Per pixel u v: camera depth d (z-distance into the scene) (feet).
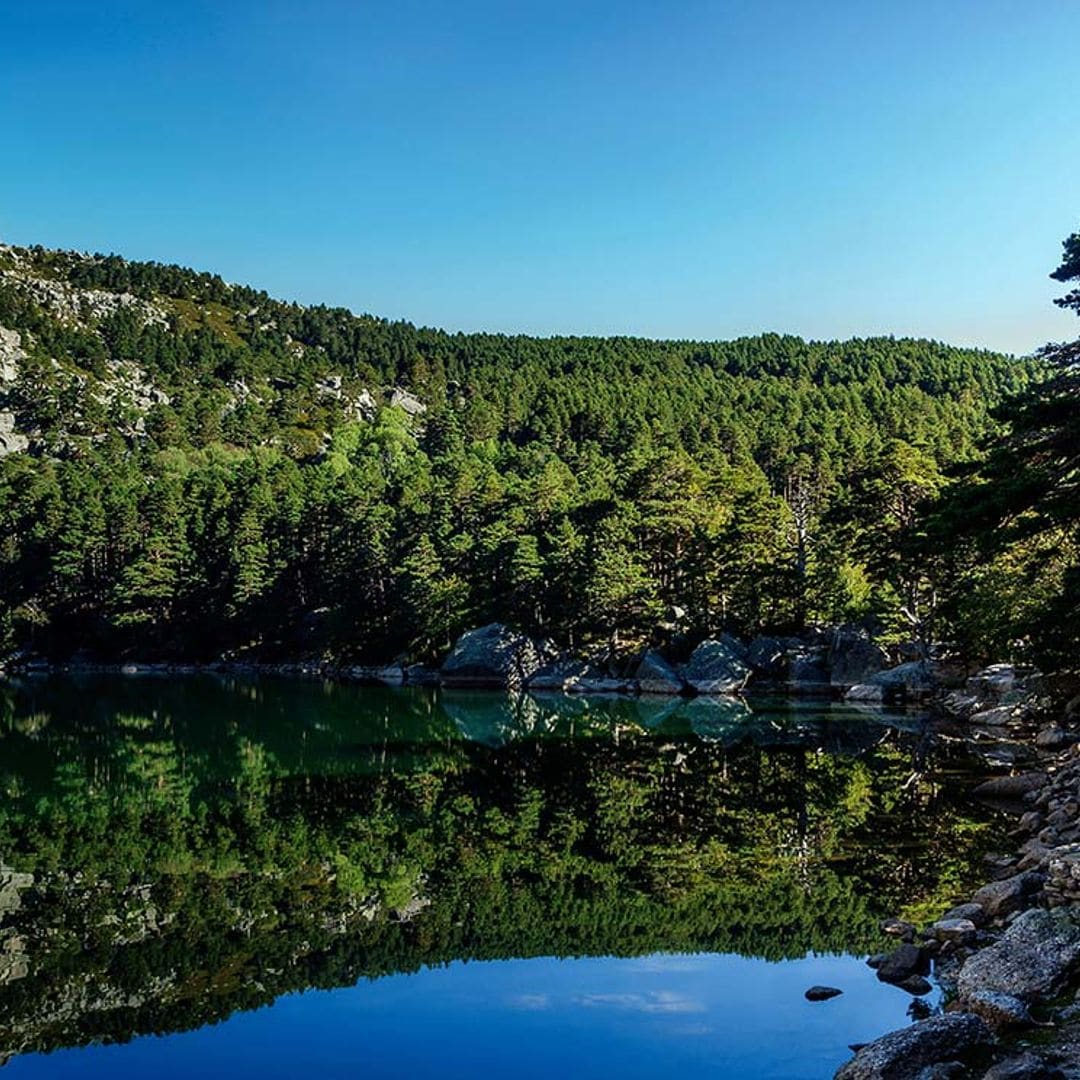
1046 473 63.31
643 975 47.16
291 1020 43.34
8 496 411.34
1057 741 109.40
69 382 638.12
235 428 625.82
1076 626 81.10
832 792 92.32
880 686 182.19
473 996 45.44
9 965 51.13
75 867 71.72
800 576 224.12
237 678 291.58
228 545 354.95
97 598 356.38
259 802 96.43
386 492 391.24
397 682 269.44
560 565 257.96
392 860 72.02
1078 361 68.49
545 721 167.84
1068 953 37.65
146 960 51.60
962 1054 30.17
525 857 71.92
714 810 86.58
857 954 47.96
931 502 79.92
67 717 180.45
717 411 581.53
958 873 61.57
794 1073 35.86
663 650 240.53
